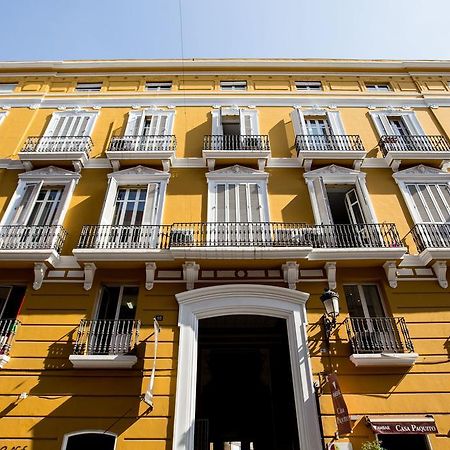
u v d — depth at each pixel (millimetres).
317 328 8617
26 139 12641
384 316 9094
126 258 9141
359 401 7734
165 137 12406
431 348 8422
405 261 9547
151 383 7480
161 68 14797
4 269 9422
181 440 7238
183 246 9000
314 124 13320
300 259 9125
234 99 13750
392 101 13938
